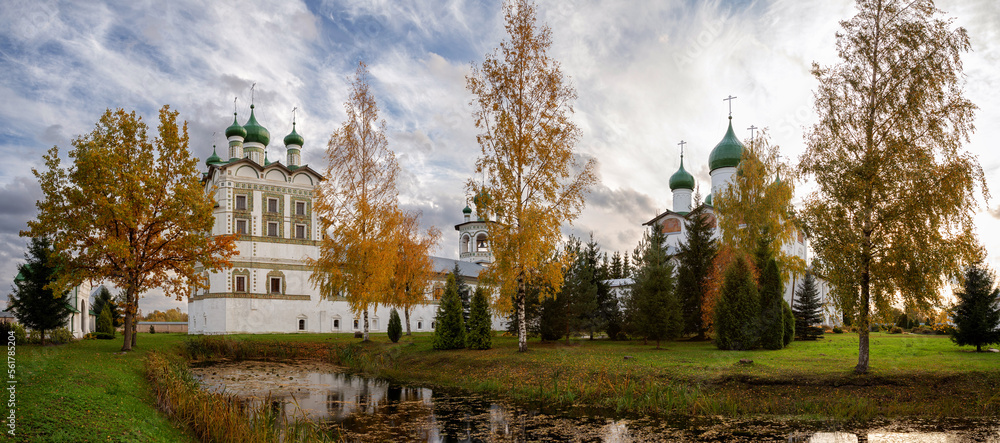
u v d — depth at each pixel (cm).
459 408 1789
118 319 7419
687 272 3319
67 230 2905
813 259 2039
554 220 2662
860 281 1888
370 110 3906
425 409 1778
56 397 1295
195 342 3681
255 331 5822
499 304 2778
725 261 3272
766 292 2675
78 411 1223
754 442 1349
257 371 2822
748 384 1806
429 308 7156
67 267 2897
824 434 1402
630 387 1858
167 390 1748
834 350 2506
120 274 3002
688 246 3516
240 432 1343
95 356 2450
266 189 6091
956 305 2473
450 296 3089
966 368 1855
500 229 2711
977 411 1558
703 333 3259
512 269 2678
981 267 2452
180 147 3084
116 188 2881
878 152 1908
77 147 2975
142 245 3052
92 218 2892
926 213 1831
